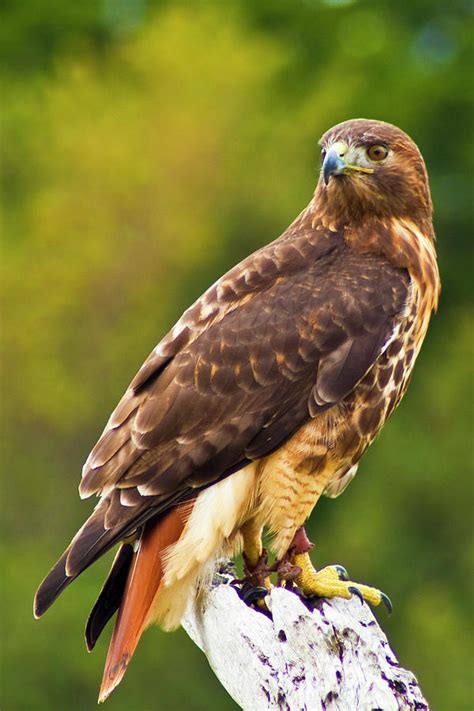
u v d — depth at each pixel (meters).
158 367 7.56
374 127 8.06
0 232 26.94
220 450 7.39
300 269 7.87
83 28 30.14
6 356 25.59
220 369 7.48
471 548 22.80
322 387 7.52
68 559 7.01
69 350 25.83
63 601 19.73
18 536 24.00
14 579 21.33
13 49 29.78
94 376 25.62
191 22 28.61
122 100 27.62
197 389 7.44
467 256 27.88
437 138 29.11
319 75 29.20
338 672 6.13
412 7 30.91
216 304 7.73
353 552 22.78
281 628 6.34
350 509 23.28
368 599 7.32
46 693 19.81
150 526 7.26
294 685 6.24
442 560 22.95
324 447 7.57
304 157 27.48
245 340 7.55
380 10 30.92
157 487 7.27
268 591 7.33
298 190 26.95
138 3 31.33
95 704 19.80
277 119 27.56
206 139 27.14
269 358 7.54
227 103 27.56
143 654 19.66
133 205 26.88
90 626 7.12
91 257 26.25
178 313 26.44
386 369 7.69
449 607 21.67
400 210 8.04
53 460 24.97
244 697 6.49
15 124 27.67
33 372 25.36
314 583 7.36
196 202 27.00
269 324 7.60
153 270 26.45
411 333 7.82
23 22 29.80
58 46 30.00
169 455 7.32
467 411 23.86
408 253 7.95
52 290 26.08
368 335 7.64
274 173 27.17
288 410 7.51
